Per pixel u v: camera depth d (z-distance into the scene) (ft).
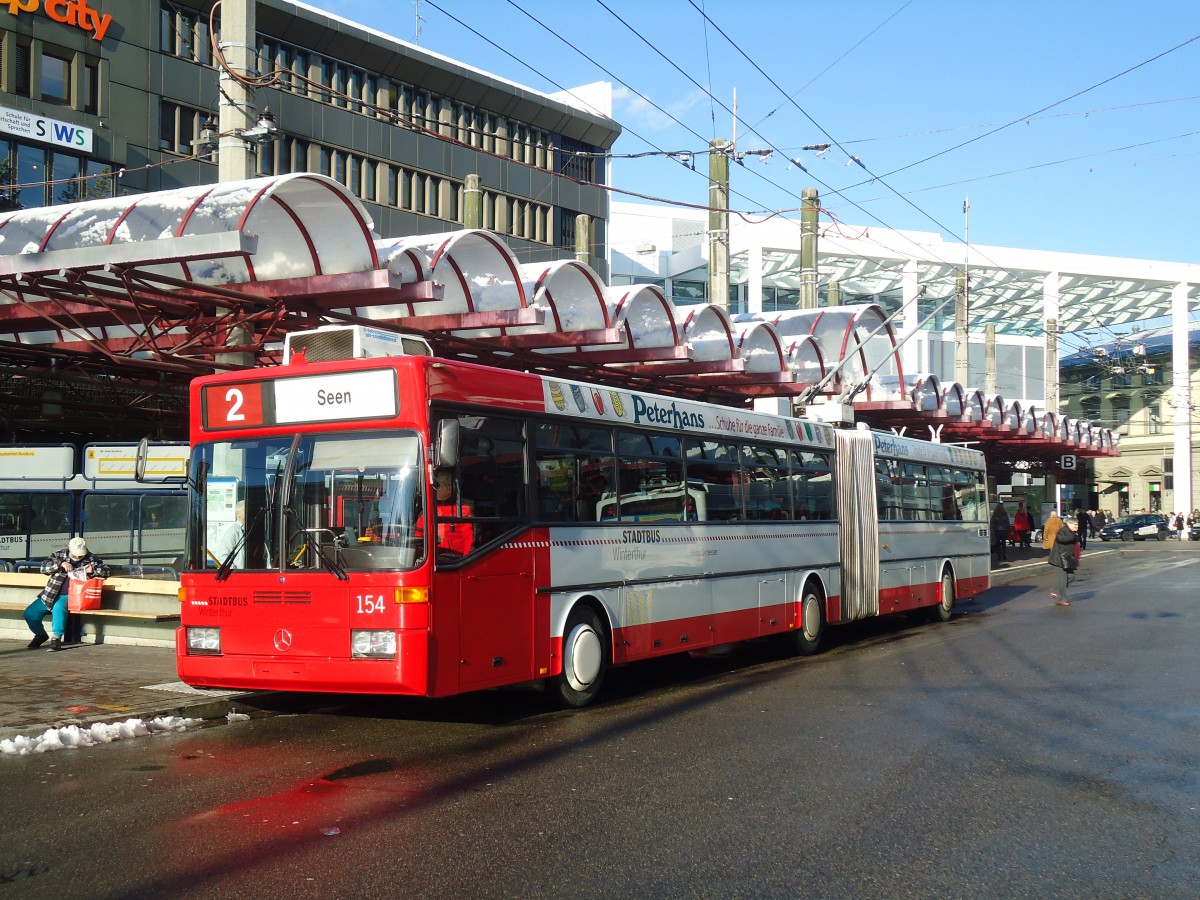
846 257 181.57
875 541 59.36
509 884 18.07
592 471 37.45
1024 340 246.68
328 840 20.67
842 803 23.24
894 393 91.45
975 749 28.60
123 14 119.96
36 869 19.12
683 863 19.15
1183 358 213.87
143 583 47.37
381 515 30.14
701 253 198.18
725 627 44.83
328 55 140.67
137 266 41.22
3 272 40.19
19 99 110.83
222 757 28.43
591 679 36.32
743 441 47.62
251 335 48.08
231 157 47.01
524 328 57.67
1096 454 176.65
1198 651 48.88
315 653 30.19
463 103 158.40
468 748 29.48
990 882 18.28
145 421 88.53
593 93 183.73
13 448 75.87
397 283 42.93
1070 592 88.53
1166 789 24.56
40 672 40.24
